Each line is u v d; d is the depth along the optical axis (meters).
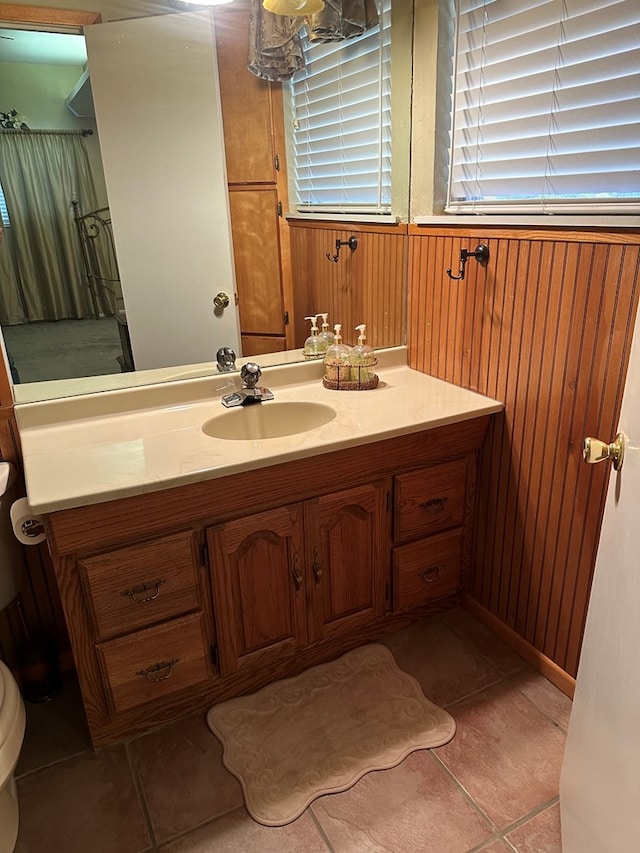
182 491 1.33
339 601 1.73
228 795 1.40
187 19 1.56
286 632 1.66
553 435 1.54
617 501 0.96
